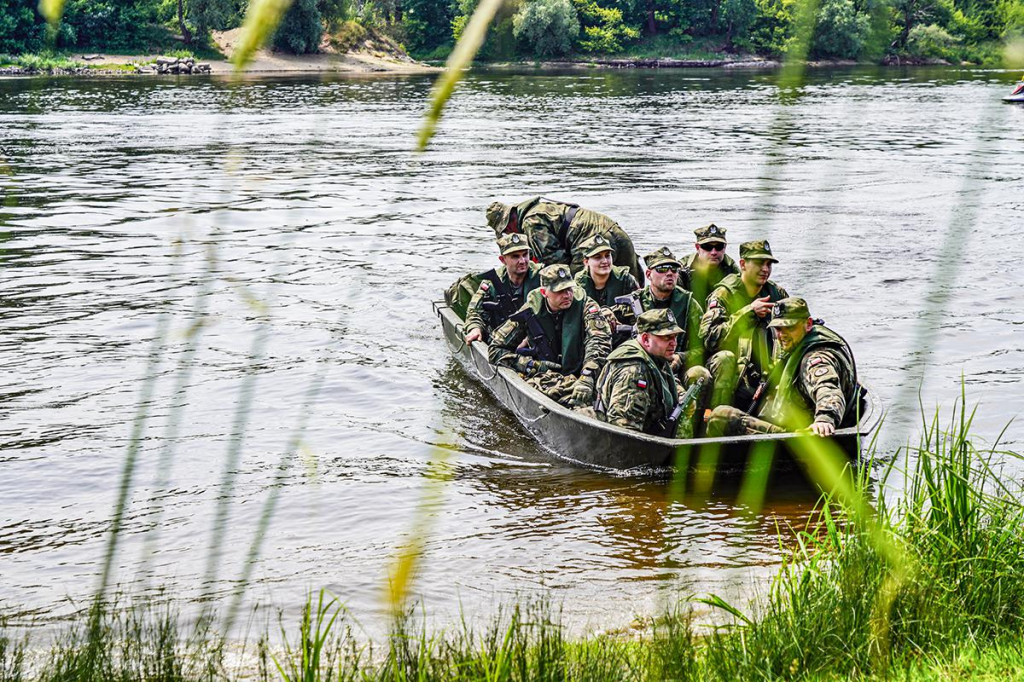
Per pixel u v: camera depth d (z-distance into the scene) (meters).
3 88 52.00
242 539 6.51
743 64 79.38
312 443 8.39
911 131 35.38
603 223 11.09
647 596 5.51
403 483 7.53
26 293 13.78
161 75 61.47
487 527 6.68
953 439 4.64
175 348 11.05
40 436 8.52
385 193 22.70
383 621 5.23
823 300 13.19
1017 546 4.50
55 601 5.59
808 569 4.52
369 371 10.47
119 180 24.28
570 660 3.95
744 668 3.92
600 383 8.14
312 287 14.15
